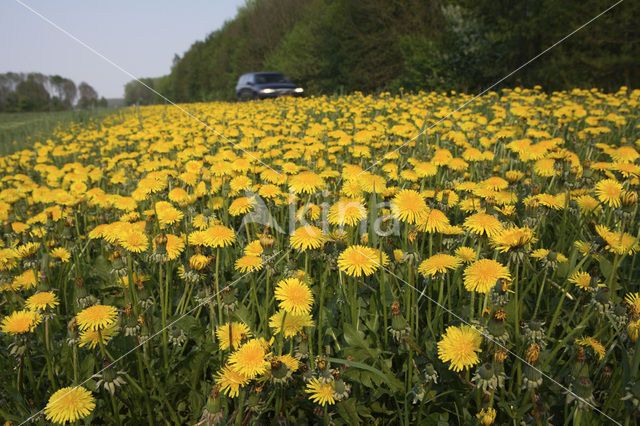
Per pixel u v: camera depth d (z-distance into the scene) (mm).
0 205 3711
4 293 2387
